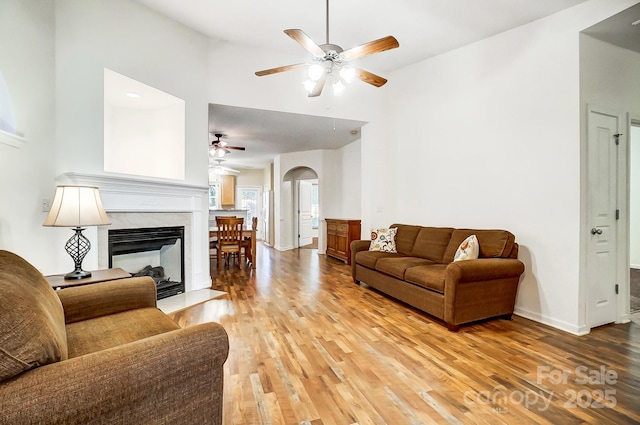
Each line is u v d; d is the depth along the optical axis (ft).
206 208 13.56
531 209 10.05
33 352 2.71
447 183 13.08
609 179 9.55
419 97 14.42
